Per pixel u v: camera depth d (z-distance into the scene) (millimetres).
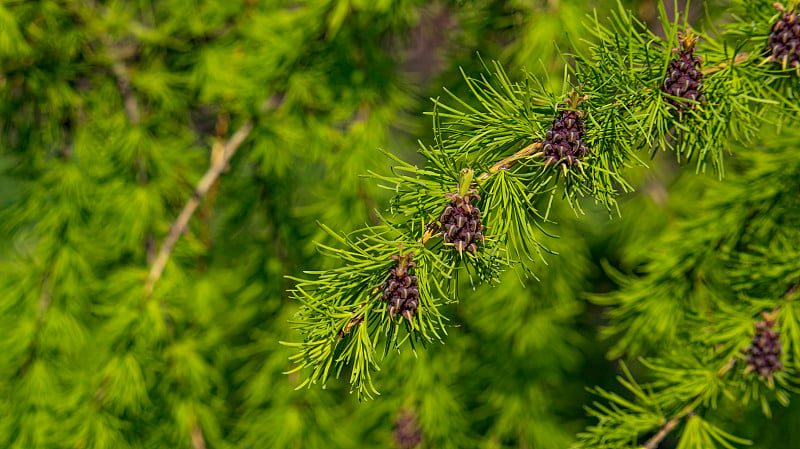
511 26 938
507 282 920
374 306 521
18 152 914
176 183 900
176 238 833
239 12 894
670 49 541
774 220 737
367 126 878
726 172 822
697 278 765
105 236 897
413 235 529
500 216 534
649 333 781
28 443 788
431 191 526
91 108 900
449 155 538
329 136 896
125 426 832
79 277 865
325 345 519
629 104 549
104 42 904
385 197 896
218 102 908
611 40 557
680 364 686
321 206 906
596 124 529
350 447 940
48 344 823
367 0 832
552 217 938
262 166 927
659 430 660
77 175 853
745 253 740
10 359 823
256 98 841
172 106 898
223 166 853
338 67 884
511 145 552
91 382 827
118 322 812
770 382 635
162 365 881
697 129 554
